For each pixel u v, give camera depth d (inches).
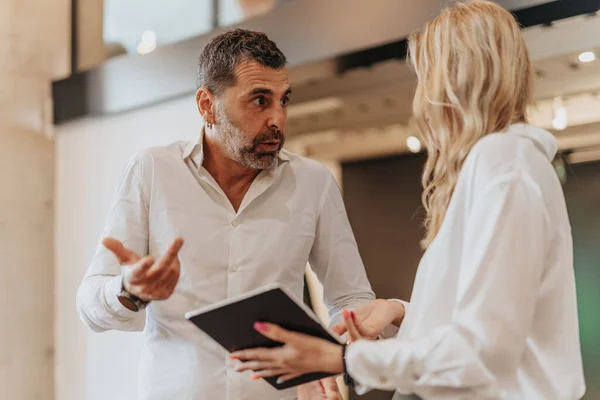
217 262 82.9
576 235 144.5
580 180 143.6
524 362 56.1
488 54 59.0
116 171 170.9
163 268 62.4
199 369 80.2
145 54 164.2
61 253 179.9
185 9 164.1
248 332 59.2
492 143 56.4
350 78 141.7
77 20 189.0
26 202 177.8
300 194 87.4
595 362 142.8
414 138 174.9
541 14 110.7
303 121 168.9
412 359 54.0
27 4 181.9
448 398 54.7
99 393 167.6
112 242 64.9
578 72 129.3
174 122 159.9
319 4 136.3
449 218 57.4
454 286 56.6
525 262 52.9
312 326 57.6
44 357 176.7
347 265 89.4
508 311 52.0
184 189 84.4
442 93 59.7
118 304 73.0
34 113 180.9
